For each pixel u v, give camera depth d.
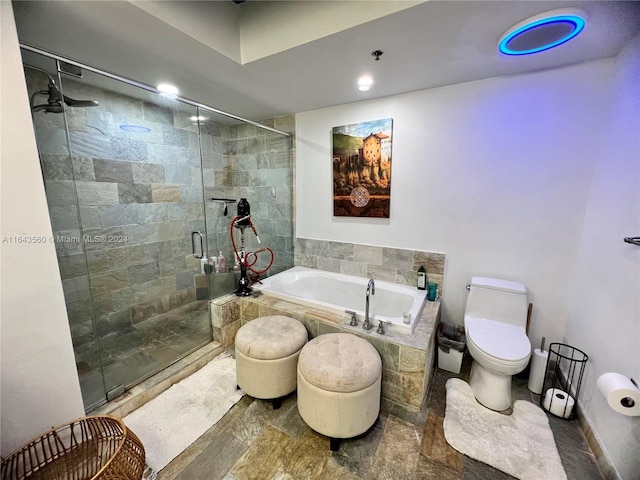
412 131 2.39
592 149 1.85
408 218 2.54
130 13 1.28
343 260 2.94
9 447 1.19
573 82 1.84
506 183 2.13
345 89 2.27
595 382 1.60
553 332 2.11
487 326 2.01
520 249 2.15
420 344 1.74
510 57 1.72
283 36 1.61
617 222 1.54
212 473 1.39
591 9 1.24
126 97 2.41
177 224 2.94
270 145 3.13
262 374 1.73
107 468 1.03
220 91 2.31
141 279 2.70
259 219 3.33
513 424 1.68
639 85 1.43
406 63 1.80
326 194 2.93
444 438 1.59
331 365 1.53
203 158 3.12
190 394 1.93
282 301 2.43
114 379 1.95
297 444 1.55
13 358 1.17
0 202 1.09
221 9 1.63
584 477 1.37
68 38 1.49
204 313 2.55
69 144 2.06
